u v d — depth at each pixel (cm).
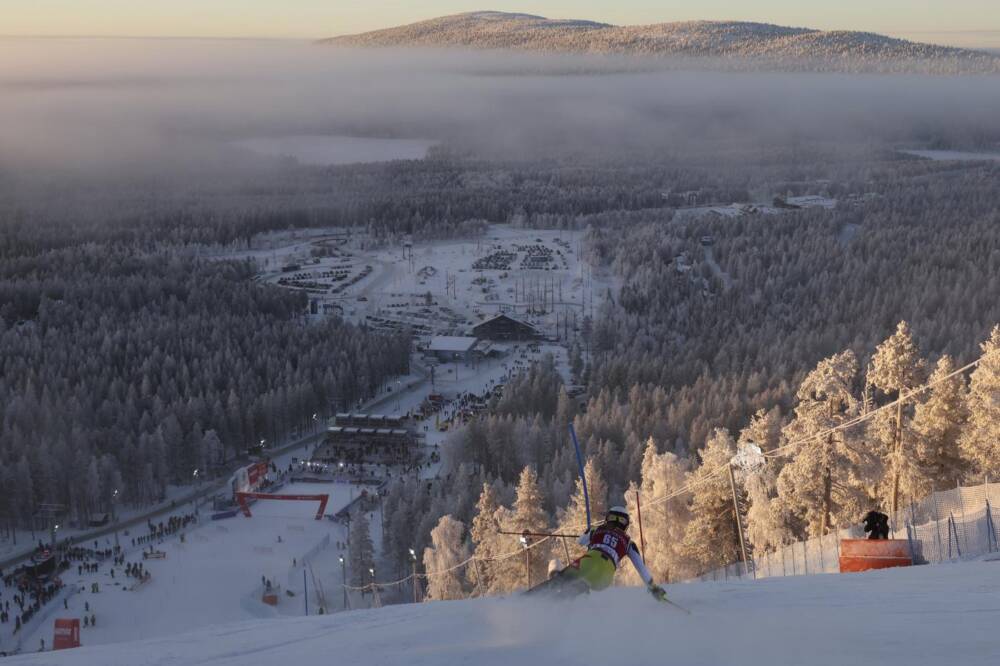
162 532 10212
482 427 10762
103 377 14525
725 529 4553
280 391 13875
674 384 13688
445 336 19612
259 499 11206
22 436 11450
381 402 15975
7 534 10381
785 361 13575
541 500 5366
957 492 3294
